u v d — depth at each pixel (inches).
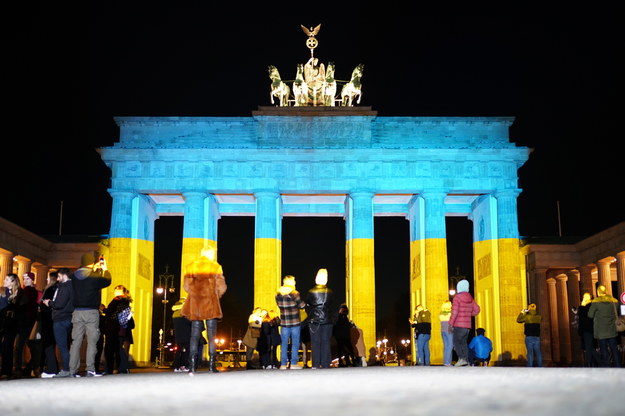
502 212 3607.3
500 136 3700.8
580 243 3796.8
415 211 3831.2
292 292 1535.4
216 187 3595.0
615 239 3363.7
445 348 2033.7
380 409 419.2
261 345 2084.2
